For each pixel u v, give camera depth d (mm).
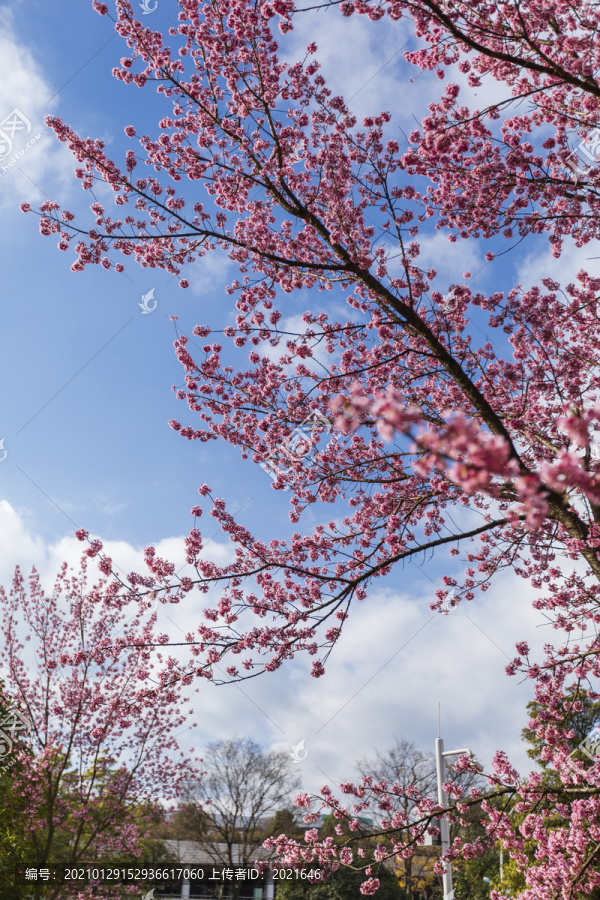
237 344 8000
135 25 7184
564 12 6195
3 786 13328
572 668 7359
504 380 7699
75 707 15023
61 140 7152
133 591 6504
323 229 6523
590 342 8781
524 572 8930
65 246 7391
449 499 7809
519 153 7375
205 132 7477
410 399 7984
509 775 6898
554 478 2027
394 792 6680
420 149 6883
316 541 7891
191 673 6297
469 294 7293
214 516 7301
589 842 6477
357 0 6254
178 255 7289
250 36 6926
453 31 5309
